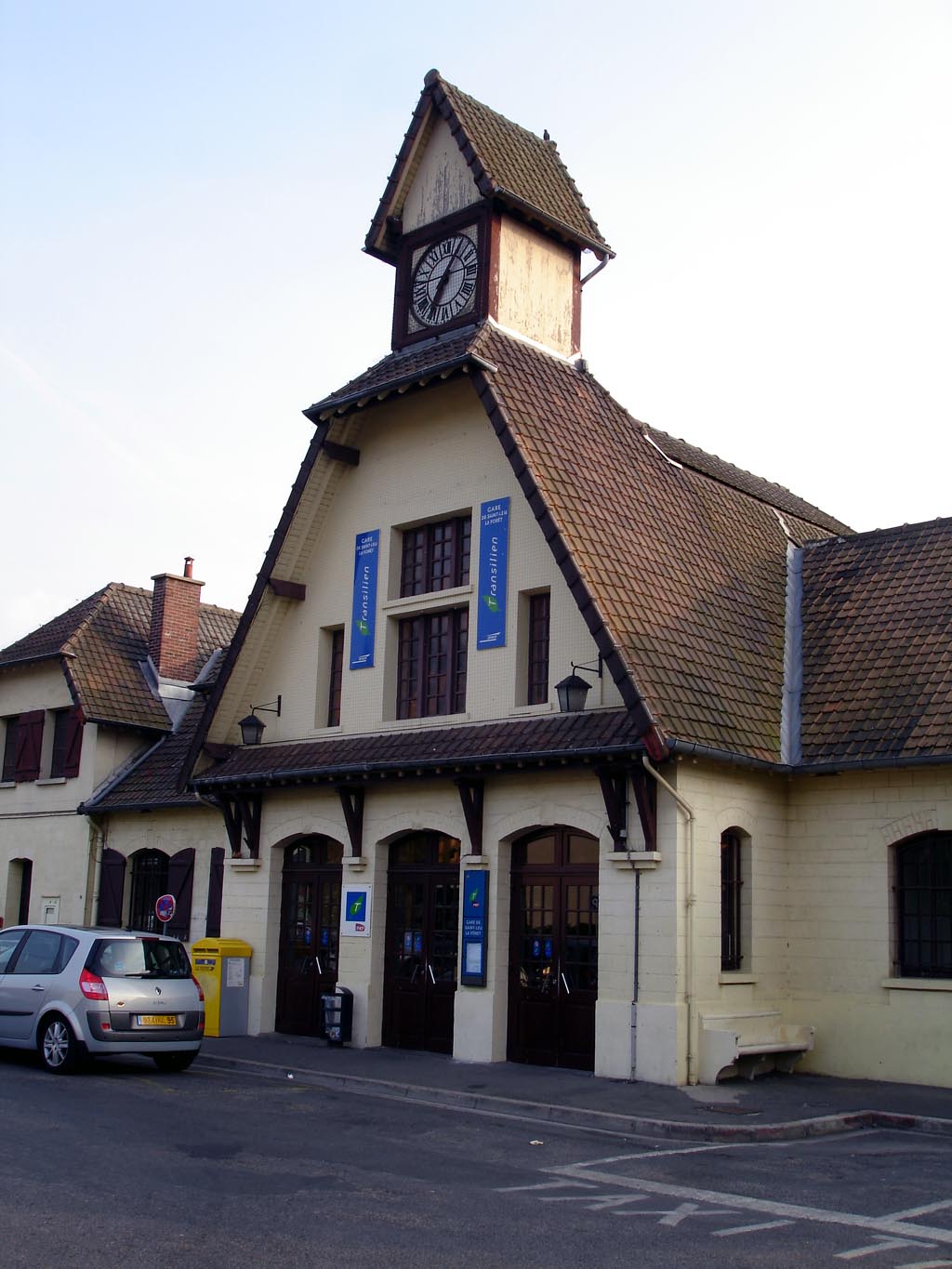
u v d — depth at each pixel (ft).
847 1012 51.44
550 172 70.23
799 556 66.74
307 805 63.98
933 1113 42.09
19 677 91.15
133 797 79.10
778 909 53.21
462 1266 22.81
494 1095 44.21
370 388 59.77
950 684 52.06
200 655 93.45
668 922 47.96
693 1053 47.37
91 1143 32.73
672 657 51.03
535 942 53.57
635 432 65.21
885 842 51.57
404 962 59.06
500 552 57.47
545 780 53.16
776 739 53.36
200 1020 49.88
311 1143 34.63
